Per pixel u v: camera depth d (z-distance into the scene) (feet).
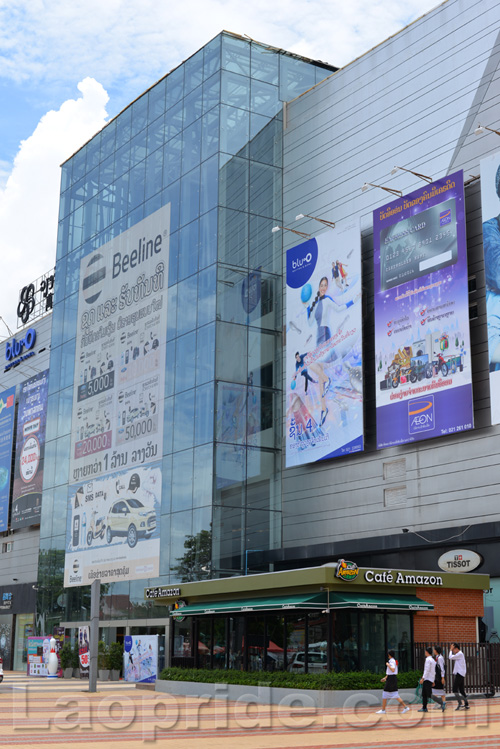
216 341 155.22
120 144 200.85
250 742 64.18
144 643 146.00
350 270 143.74
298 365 151.84
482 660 102.73
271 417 157.99
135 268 186.29
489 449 118.01
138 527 169.17
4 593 242.37
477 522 117.60
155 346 174.29
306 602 99.50
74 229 215.72
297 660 105.81
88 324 202.08
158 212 181.06
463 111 132.26
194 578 148.87
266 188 167.63
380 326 135.44
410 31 145.38
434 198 129.49
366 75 153.28
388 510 132.46
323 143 160.66
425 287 128.57
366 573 100.63
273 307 162.91
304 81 178.09
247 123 168.25
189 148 173.88
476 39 132.46
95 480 188.24
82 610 184.03
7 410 256.11
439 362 124.36
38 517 226.79
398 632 103.71
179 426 161.68
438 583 105.81
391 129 145.59
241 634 117.80
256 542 150.92
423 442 127.95
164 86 186.19
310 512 147.74
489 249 119.34
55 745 62.59
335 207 154.81
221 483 149.89
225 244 160.56
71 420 203.00
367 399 139.74
